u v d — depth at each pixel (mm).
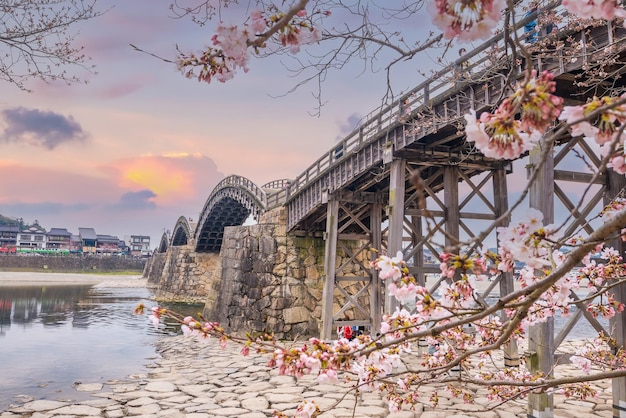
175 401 11523
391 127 14125
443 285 3334
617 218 2133
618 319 8789
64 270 106000
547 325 8453
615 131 2080
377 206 19578
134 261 117000
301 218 21547
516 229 2295
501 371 6750
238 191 33562
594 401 10773
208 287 47594
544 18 8164
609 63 7066
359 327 22281
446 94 11727
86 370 15742
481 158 14234
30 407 11047
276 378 13836
